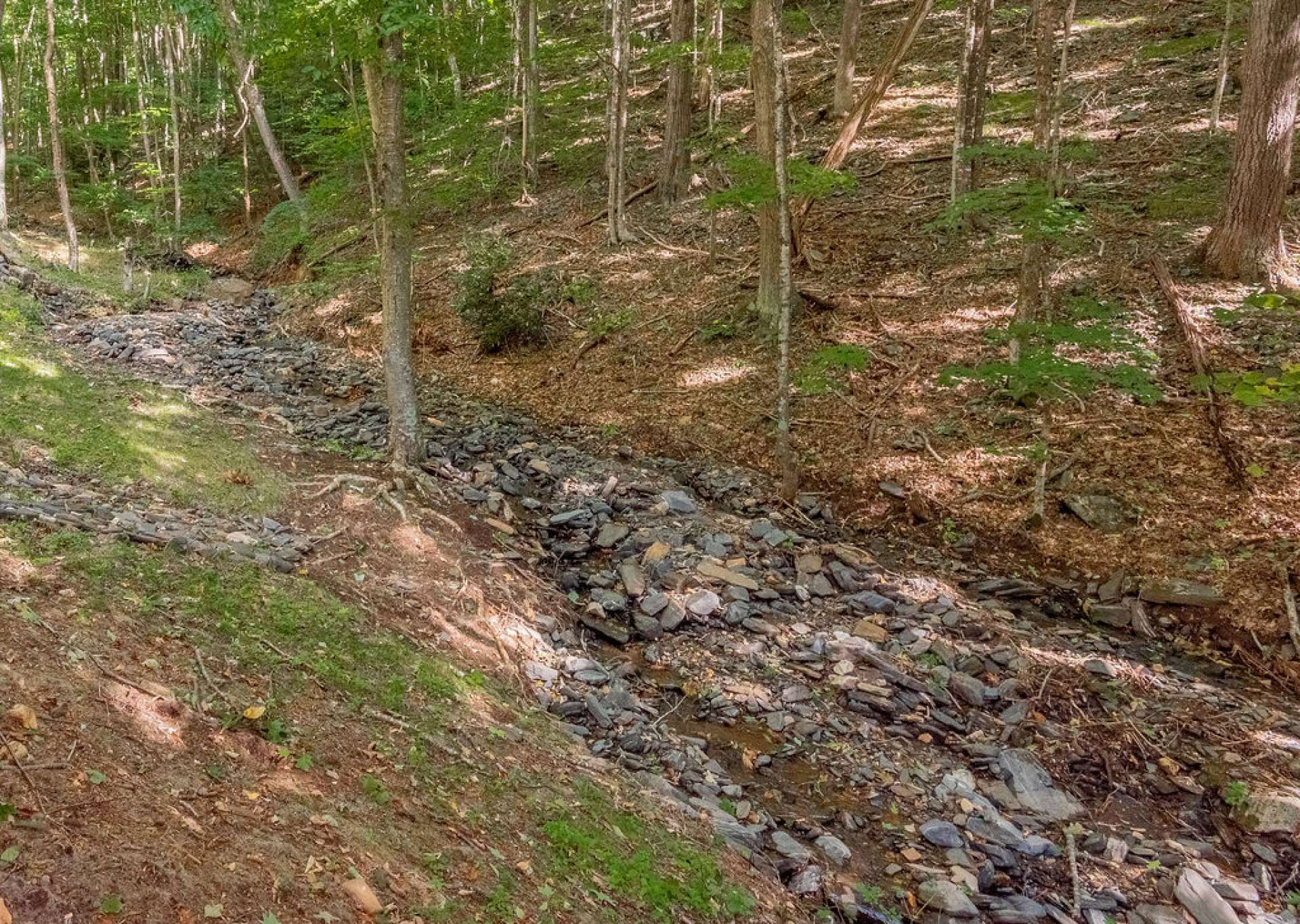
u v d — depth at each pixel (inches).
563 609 238.7
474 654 192.7
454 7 532.7
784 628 238.5
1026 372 239.0
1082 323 302.0
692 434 360.5
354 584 201.5
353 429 337.7
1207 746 195.0
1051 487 288.0
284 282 641.0
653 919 121.5
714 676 216.4
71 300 480.1
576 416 389.1
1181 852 167.6
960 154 256.7
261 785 110.7
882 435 332.2
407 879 105.3
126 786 97.9
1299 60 320.2
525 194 649.6
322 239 650.2
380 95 261.3
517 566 252.4
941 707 208.5
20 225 706.8
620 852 134.0
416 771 132.6
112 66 1024.2
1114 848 166.9
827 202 506.3
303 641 157.0
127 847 88.2
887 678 216.7
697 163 615.8
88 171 942.4
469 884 110.3
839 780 182.5
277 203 834.8
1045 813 176.9
